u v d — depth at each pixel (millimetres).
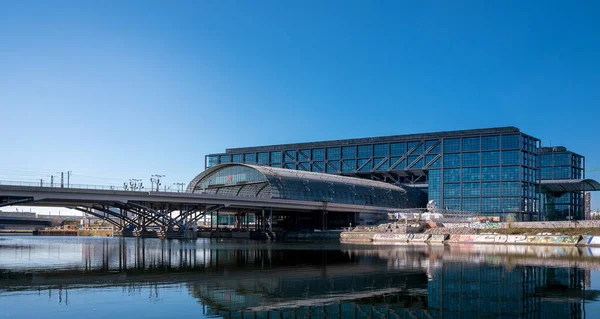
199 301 35562
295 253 80938
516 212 183000
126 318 30094
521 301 36375
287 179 169125
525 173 189875
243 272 52094
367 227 144875
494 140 191125
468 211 182875
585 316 31703
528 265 59438
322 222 173750
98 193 121125
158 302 35000
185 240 136875
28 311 31766
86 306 33375
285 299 36906
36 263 59938
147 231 155125
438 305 35156
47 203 129125
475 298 37656
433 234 125250
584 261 64812
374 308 34188
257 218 186875
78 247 94750
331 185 180125
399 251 86562
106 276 47875
